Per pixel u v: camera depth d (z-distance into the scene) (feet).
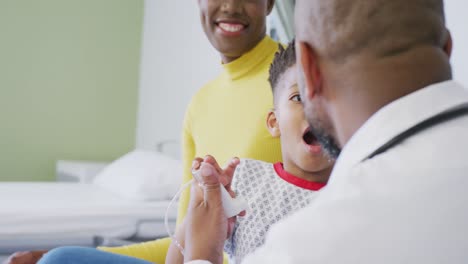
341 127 1.91
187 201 4.38
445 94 1.72
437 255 1.52
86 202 8.91
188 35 11.51
